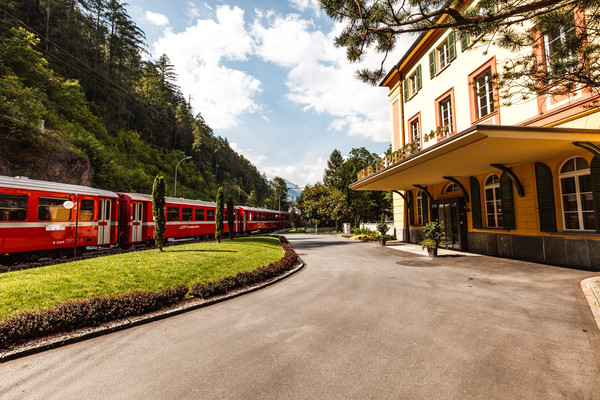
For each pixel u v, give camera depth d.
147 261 9.57
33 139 25.19
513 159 10.59
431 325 4.94
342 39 4.91
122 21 63.22
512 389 3.05
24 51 34.25
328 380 3.29
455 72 15.13
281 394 3.03
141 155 56.56
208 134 103.69
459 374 3.37
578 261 9.33
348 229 34.19
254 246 15.70
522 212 11.38
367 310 5.86
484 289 7.14
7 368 3.76
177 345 4.39
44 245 11.09
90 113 45.97
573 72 5.30
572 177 9.71
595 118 8.34
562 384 3.12
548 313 5.30
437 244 13.15
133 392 3.12
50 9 47.88
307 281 8.91
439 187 17.62
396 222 23.34
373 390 3.07
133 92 68.19
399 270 10.10
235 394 3.04
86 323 5.00
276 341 4.45
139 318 5.45
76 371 3.64
